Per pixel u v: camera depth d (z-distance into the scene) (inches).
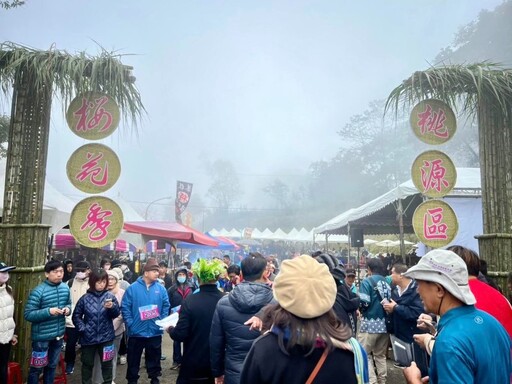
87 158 214.4
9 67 204.4
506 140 237.9
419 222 237.3
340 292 122.2
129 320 201.5
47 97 225.5
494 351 67.3
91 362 186.9
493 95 238.7
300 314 61.1
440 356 65.9
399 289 183.2
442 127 241.8
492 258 228.1
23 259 211.0
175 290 275.7
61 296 189.3
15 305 206.5
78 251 576.7
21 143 219.1
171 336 151.6
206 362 147.3
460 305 72.2
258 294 124.6
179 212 785.6
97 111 217.0
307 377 59.6
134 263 489.1
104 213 212.7
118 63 217.9
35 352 182.4
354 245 490.9
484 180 240.5
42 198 225.6
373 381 201.6
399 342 97.5
